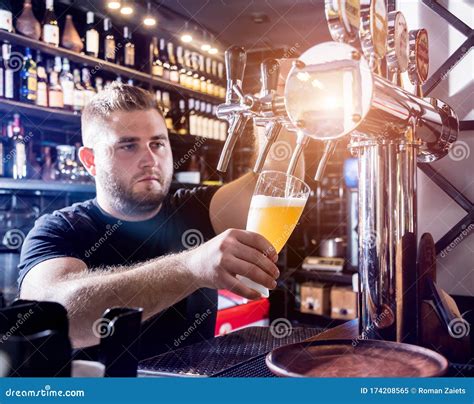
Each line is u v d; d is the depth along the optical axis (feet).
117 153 5.39
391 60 2.96
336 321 13.60
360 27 2.60
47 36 9.82
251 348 3.03
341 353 2.26
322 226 14.90
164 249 5.77
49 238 5.02
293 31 13.44
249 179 5.92
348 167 11.41
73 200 11.28
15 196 10.22
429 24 4.33
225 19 12.42
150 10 11.36
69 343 1.55
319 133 2.20
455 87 4.23
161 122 5.59
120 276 3.22
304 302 14.06
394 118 2.51
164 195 5.65
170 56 13.08
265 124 2.87
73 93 10.44
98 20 11.49
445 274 4.35
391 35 2.91
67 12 10.96
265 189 2.88
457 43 4.23
